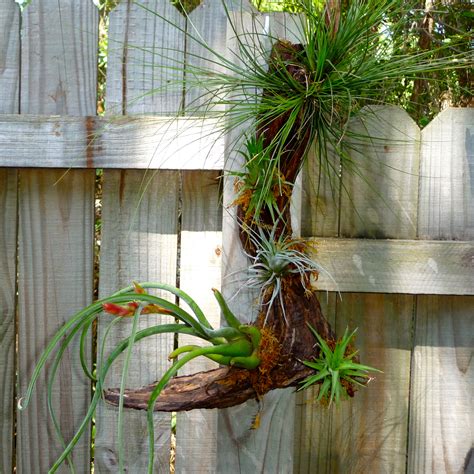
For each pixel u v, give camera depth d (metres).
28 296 2.09
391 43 1.87
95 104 2.06
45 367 2.10
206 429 2.11
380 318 2.14
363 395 2.15
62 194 2.08
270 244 1.83
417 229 2.11
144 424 2.11
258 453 2.07
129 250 2.09
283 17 1.99
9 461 2.11
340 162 1.99
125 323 2.09
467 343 2.14
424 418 2.15
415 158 2.10
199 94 2.04
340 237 2.11
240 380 1.83
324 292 2.14
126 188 2.08
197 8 2.04
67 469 2.12
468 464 2.15
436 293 2.09
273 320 1.84
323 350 1.80
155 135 2.02
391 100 2.25
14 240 2.09
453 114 2.09
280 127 1.81
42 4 2.04
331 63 1.73
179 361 1.73
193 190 2.07
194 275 2.08
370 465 2.16
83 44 2.05
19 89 2.05
